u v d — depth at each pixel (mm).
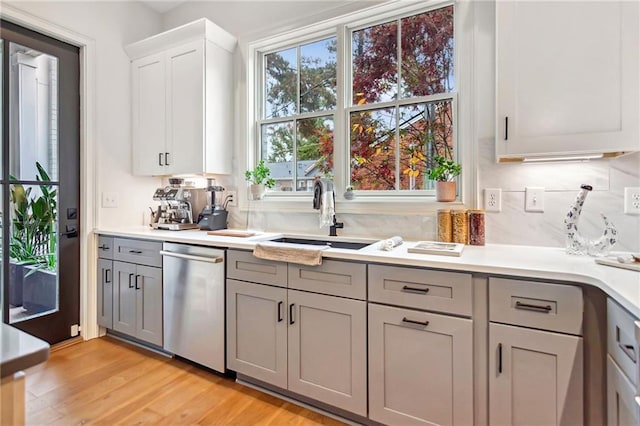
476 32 1904
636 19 1365
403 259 1472
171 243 2234
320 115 2488
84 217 2611
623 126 1387
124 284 2508
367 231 2232
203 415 1717
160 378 2064
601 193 1642
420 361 1453
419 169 2166
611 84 1402
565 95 1475
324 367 1682
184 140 2598
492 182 1867
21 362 573
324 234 2391
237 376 2035
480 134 1892
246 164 2723
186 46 2570
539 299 1255
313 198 2375
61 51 2486
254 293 1896
